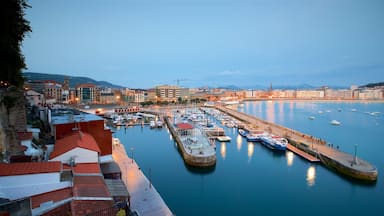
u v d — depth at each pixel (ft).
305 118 558.56
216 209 143.23
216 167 210.18
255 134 310.45
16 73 140.46
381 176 189.98
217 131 325.21
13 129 115.85
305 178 187.11
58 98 616.80
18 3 118.93
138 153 252.83
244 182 180.34
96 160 116.88
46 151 132.98
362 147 286.46
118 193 97.71
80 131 143.74
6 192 76.84
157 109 648.38
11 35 122.01
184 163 220.84
